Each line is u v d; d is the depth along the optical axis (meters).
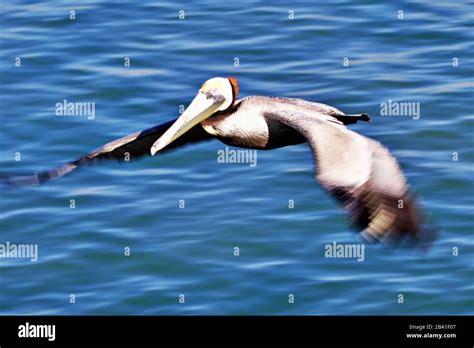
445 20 24.72
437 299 16.62
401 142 20.25
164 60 23.25
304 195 18.81
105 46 23.95
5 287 17.31
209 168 19.64
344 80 22.25
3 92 22.33
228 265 17.38
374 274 17.08
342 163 7.52
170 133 10.23
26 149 20.45
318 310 16.50
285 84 22.16
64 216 18.62
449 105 21.27
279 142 10.27
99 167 19.75
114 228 18.33
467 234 17.88
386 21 24.69
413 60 23.08
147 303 16.80
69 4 25.94
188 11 25.41
